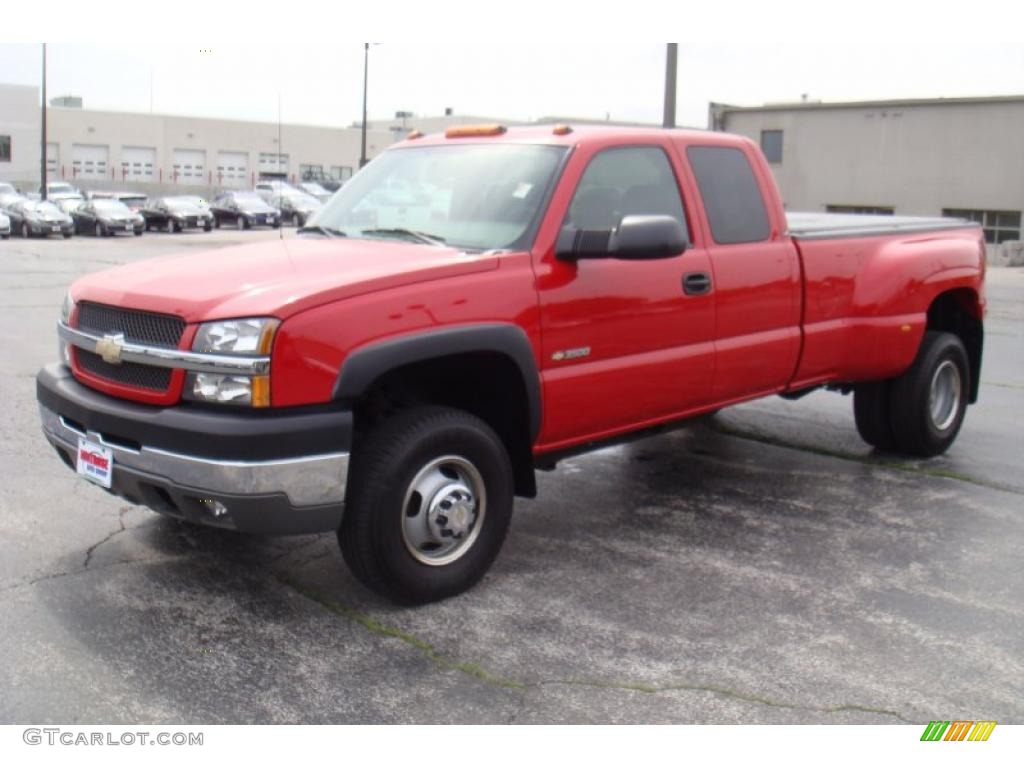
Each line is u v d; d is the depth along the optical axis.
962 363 7.04
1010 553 5.20
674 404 5.37
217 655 3.97
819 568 4.97
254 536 5.24
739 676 3.87
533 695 3.71
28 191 56.44
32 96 68.00
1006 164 39.38
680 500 6.05
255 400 3.91
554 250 4.75
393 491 4.22
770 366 5.84
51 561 4.85
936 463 6.93
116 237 39.06
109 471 4.25
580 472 6.64
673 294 5.22
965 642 4.18
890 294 6.39
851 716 3.59
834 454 7.12
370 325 4.11
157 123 72.56
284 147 77.56
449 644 4.10
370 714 3.56
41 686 3.69
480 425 4.52
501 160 5.11
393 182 5.44
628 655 4.02
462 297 4.38
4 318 12.98
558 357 4.75
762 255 5.71
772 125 44.78
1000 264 30.36
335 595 4.56
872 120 42.22
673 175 5.41
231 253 4.85
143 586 4.59
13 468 6.29
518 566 4.94
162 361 4.05
